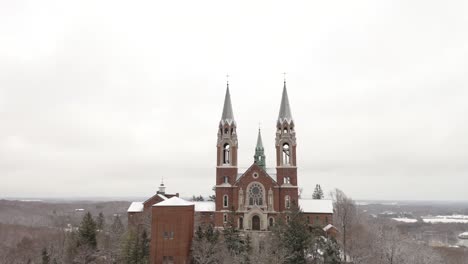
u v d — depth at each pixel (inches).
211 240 3213.6
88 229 3410.4
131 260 3102.9
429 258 3905.0
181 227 3280.0
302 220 3206.2
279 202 4207.7
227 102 4552.2
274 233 3280.0
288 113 4426.7
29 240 5032.0
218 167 4362.7
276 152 4338.1
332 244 3107.8
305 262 3031.5
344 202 4741.6
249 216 4143.7
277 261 2837.1
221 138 4436.5
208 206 4690.0
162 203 3361.2
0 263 4165.8
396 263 3683.6
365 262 3622.0
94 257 3435.0
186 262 3245.6
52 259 3772.1
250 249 3238.2
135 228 3892.7
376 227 5201.8
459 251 5708.7
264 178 4237.2
